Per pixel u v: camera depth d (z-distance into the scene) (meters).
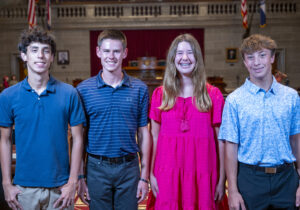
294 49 12.95
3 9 13.13
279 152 1.74
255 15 12.80
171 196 2.00
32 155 1.75
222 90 10.40
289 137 1.83
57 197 1.81
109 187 1.98
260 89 1.78
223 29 13.02
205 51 13.14
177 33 13.20
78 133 1.84
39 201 1.78
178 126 2.02
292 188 1.77
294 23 12.82
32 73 1.75
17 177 1.77
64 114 1.79
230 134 1.81
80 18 12.97
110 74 1.94
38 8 12.98
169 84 2.04
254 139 1.76
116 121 1.94
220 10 12.98
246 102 1.78
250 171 1.78
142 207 3.10
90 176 1.98
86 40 13.19
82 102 1.96
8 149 1.79
